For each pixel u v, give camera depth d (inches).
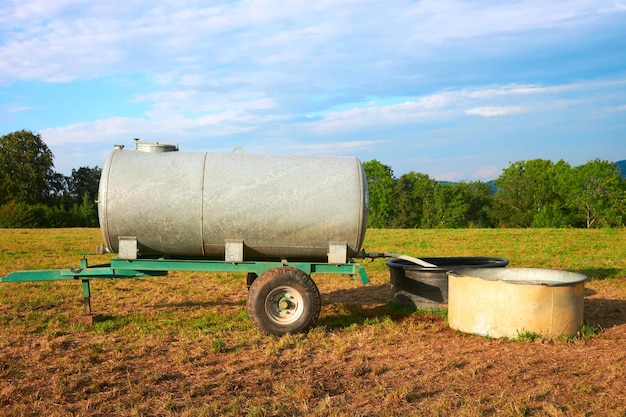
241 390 223.9
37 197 2972.4
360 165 341.4
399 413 198.7
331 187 327.9
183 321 350.6
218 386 228.7
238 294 457.7
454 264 427.8
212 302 422.6
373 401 210.8
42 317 356.5
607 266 591.5
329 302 418.9
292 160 340.5
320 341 297.7
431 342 293.9
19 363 258.5
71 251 821.2
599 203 2807.6
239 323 341.4
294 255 334.3
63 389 221.8
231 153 345.4
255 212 322.0
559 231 1127.0
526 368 245.8
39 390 225.0
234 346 288.5
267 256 336.8
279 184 326.6
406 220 3161.9
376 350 281.0
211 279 534.9
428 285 366.0
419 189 3275.1
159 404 209.8
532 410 198.5
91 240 1039.0
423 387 224.7
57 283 502.0
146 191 322.7
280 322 310.2
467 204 3228.3
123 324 341.1
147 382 232.5
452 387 223.3
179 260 333.1
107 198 322.3
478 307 301.7
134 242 325.7
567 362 253.8
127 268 331.9
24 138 2945.4
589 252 737.0
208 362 261.7
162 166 331.0
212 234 325.4
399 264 382.9
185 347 287.3
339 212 324.5
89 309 350.9
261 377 237.8
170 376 241.8
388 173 3250.5
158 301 423.8
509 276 338.0
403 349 281.9
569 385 223.3
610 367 241.6
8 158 2871.6
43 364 258.5
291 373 244.8
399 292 378.9
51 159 3016.7
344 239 328.5
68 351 280.7
